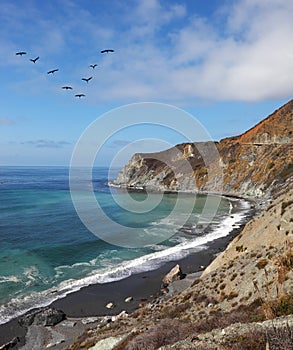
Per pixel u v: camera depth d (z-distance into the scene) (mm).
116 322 21984
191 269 35000
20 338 21344
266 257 21031
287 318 11133
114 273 33906
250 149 125688
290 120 130750
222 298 19359
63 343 20250
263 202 85188
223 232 52281
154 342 12836
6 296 27781
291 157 106125
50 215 64312
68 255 39656
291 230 22641
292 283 15922
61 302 26984
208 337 11297
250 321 12578
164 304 23422
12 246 43094
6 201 82688
